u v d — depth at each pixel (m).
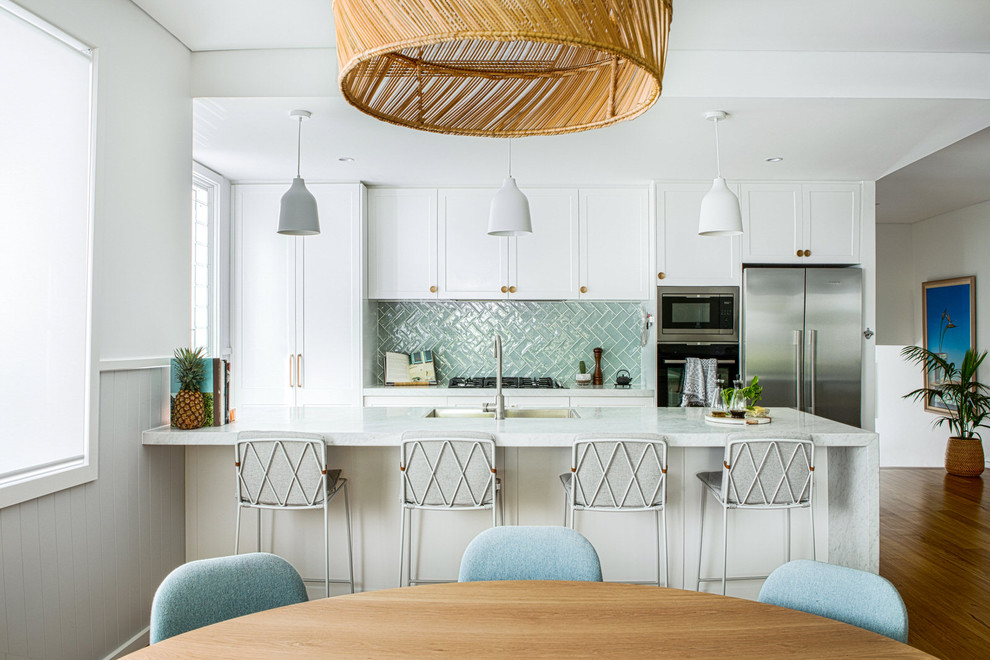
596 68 1.11
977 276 6.05
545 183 4.60
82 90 2.21
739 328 4.49
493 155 3.88
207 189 4.31
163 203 2.72
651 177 4.42
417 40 0.78
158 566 2.63
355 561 2.77
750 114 3.15
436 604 1.38
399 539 2.77
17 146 1.93
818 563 1.49
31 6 1.94
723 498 2.44
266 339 4.50
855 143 3.63
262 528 2.78
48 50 2.06
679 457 2.79
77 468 2.13
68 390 2.13
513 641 1.20
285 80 2.96
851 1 2.48
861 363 4.43
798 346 4.40
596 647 1.18
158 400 2.67
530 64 1.12
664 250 4.50
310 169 4.19
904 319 7.04
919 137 3.53
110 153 2.34
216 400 2.71
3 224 1.88
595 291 4.63
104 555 2.29
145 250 2.58
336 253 4.50
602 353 4.96
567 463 2.79
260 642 1.20
